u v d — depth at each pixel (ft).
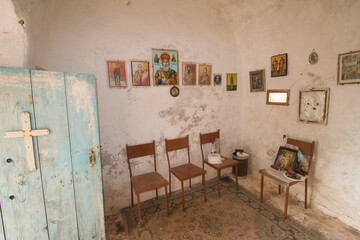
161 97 8.49
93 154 4.73
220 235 6.37
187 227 6.79
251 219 7.13
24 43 4.07
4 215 3.93
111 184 7.77
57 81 4.17
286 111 8.65
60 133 4.30
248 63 10.34
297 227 6.67
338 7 6.43
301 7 7.48
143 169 8.46
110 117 7.46
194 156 9.87
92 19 6.81
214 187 9.64
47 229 4.37
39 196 4.21
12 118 3.80
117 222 7.18
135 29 7.59
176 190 9.40
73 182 4.56
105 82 7.23
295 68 8.07
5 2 3.55
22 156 3.94
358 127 6.29
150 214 7.58
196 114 9.61
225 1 9.30
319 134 7.43
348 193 6.68
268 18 8.66
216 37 9.71
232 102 10.75
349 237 6.19
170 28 8.34
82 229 4.80
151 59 8.04
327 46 6.89
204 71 9.51
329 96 6.99
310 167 7.79
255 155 10.50
